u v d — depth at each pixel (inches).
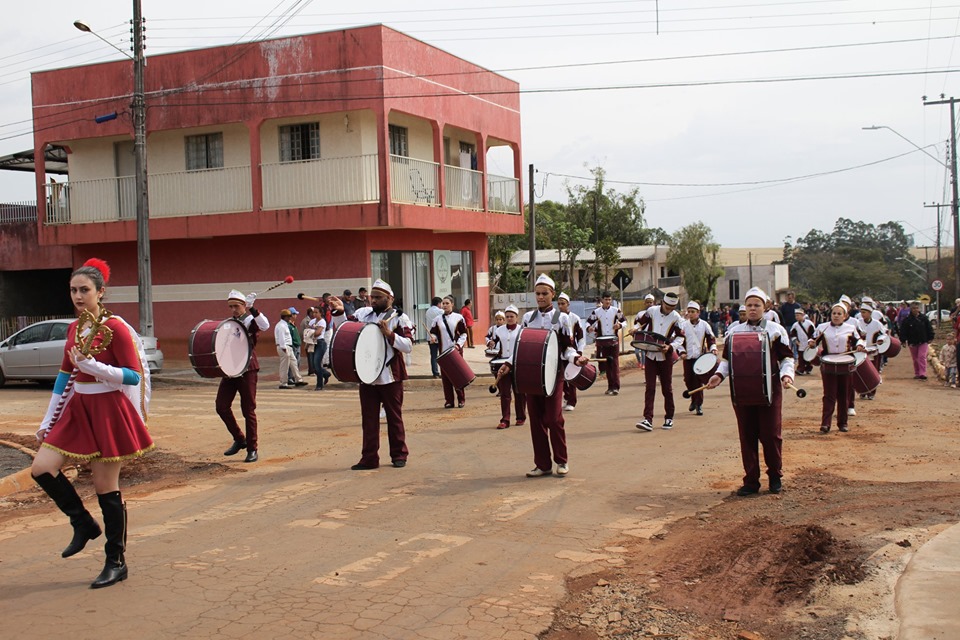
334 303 443.2
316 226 969.5
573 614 227.0
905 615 210.4
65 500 248.5
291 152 1029.2
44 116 1104.8
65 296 1314.0
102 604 233.1
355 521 319.6
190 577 255.9
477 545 286.8
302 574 258.1
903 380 877.8
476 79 1141.1
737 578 252.4
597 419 585.3
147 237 912.9
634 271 2367.1
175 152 1083.9
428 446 482.0
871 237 4736.7
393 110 965.8
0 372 867.4
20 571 265.3
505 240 1755.7
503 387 548.1
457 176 1103.6
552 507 336.5
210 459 454.0
